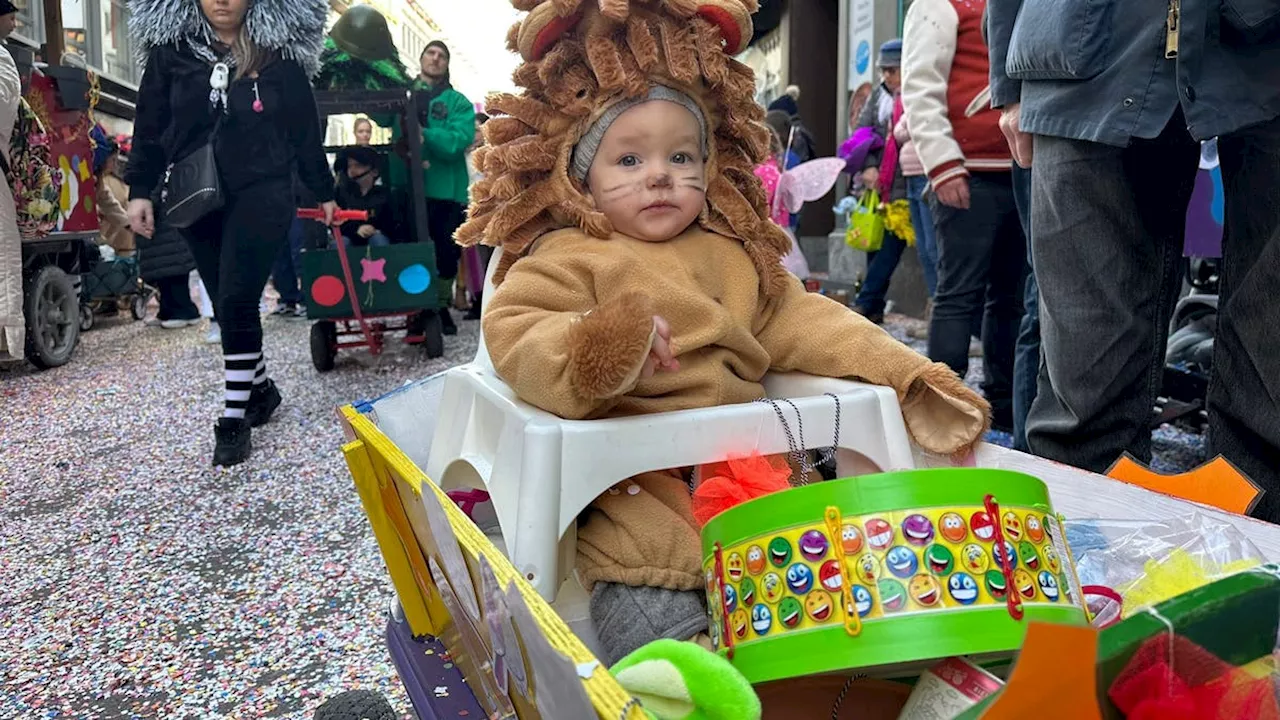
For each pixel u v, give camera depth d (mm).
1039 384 2039
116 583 2338
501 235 1480
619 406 1328
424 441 1668
